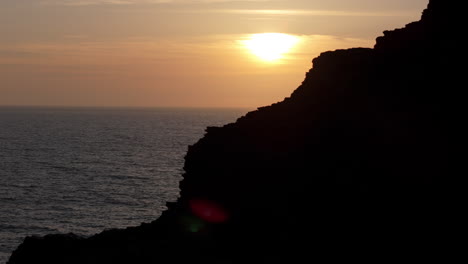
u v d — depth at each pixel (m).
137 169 195.88
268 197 41.59
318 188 39.09
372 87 44.69
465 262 30.42
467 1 45.03
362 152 39.59
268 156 44.44
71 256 46.69
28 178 176.50
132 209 134.00
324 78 48.84
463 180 34.25
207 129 50.03
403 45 46.84
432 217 33.28
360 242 34.12
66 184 166.00
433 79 41.88
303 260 35.25
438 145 36.91
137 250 43.97
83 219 123.75
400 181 36.22
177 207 48.69
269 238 38.84
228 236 42.12
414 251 32.09
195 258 40.91
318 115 45.59
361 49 49.22
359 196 36.69
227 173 45.78
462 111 38.22
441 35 44.72
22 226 117.12
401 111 40.94
